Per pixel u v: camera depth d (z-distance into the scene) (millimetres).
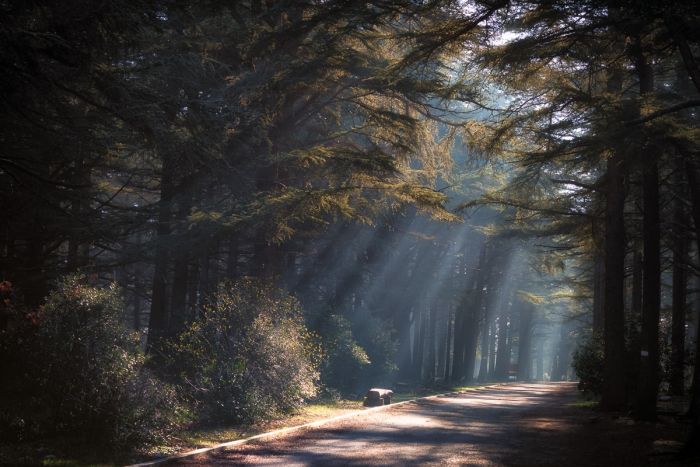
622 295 21734
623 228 21797
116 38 11219
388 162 19109
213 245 20688
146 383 12336
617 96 15570
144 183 26078
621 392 21531
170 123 14289
